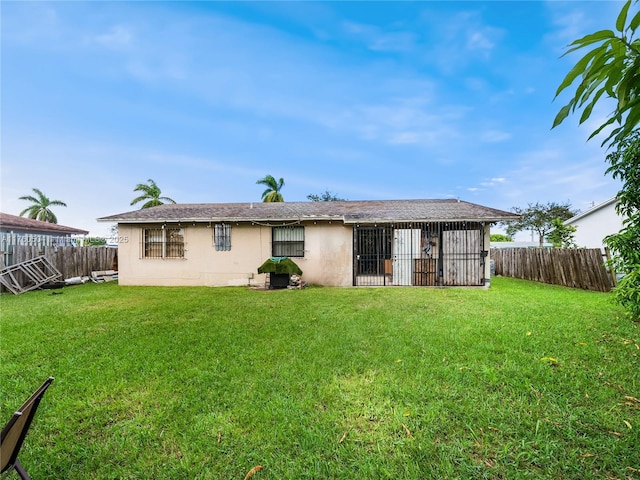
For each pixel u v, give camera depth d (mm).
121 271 11773
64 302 7715
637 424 2328
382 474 1946
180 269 11633
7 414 2672
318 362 3637
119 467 2066
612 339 4168
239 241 11516
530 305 6535
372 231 12750
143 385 3152
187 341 4500
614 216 16203
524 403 2650
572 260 9969
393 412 2582
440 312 6109
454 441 2215
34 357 3924
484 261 10383
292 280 10469
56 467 2076
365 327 5094
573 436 2211
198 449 2211
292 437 2309
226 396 2902
